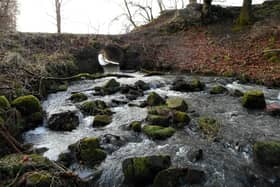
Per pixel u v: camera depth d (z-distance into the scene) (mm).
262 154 3426
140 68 9172
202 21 10883
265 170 3277
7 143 3635
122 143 3924
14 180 2734
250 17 10039
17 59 5930
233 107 5344
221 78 7391
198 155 3486
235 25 10227
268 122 4605
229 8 11500
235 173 3221
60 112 4785
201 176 3131
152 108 5000
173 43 10102
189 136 4113
